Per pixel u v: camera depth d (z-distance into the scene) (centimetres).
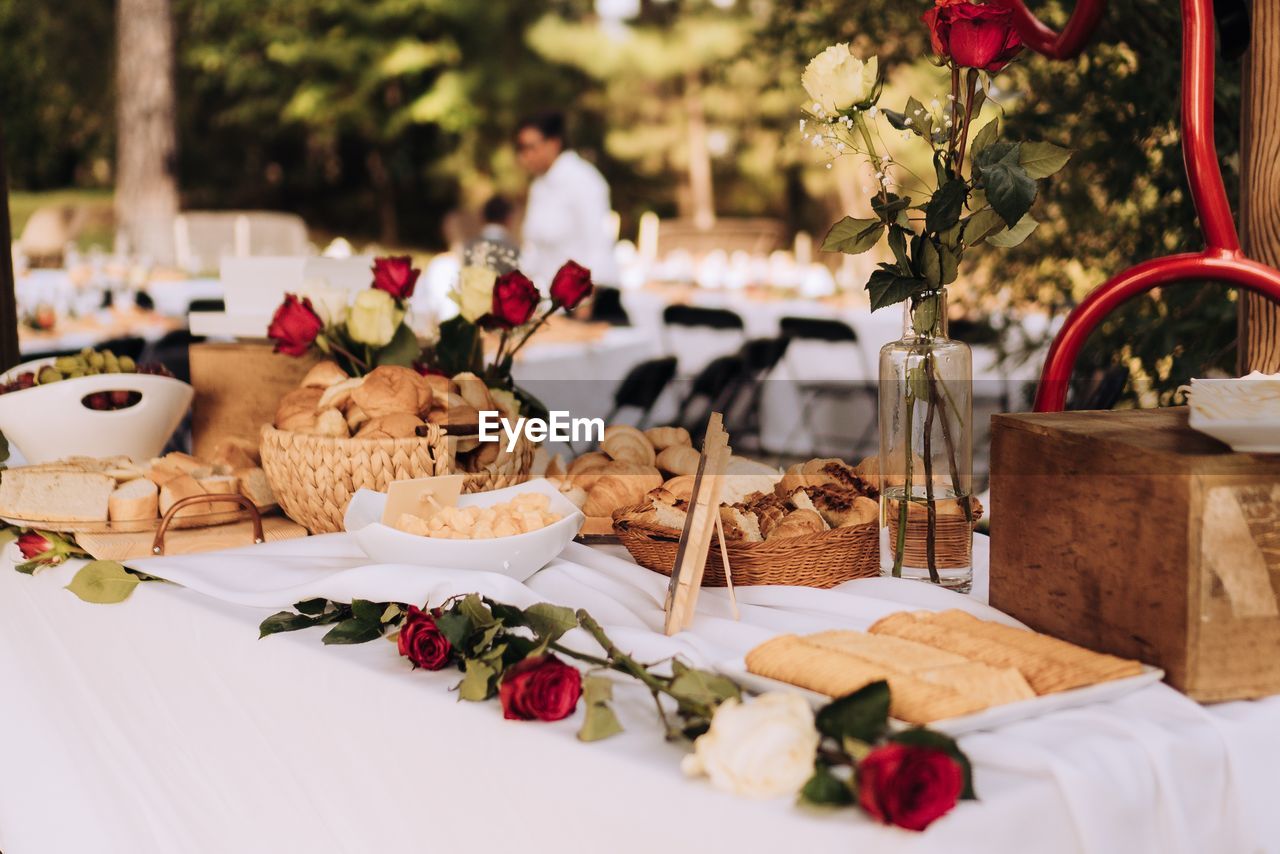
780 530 140
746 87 1383
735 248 723
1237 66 239
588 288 198
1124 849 96
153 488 172
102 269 565
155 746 152
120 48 1393
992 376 314
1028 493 124
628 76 1478
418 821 118
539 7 1493
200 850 147
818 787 89
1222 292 256
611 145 1504
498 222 660
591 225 584
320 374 186
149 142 1392
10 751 175
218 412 218
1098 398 272
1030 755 95
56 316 460
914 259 132
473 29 1500
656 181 1519
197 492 174
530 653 112
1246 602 107
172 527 172
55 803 169
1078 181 280
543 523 142
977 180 126
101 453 197
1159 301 270
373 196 1634
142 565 153
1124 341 267
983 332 305
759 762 90
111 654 156
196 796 146
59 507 165
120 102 1392
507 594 128
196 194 1620
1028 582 125
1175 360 259
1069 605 120
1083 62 276
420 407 173
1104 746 98
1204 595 106
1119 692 107
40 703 171
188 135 1606
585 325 426
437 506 152
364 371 196
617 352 416
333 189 1647
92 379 195
